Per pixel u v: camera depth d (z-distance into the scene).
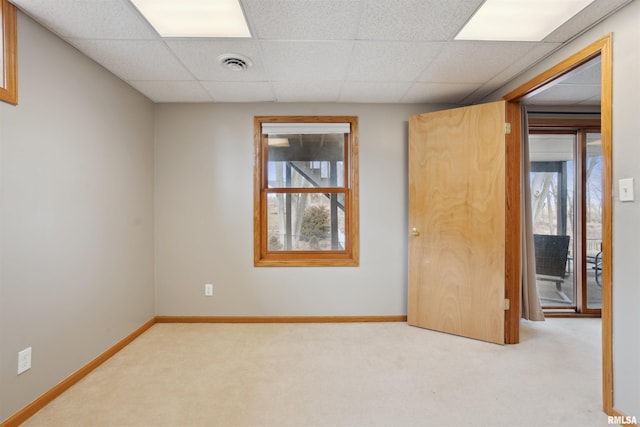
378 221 3.02
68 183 1.93
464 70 2.31
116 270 2.40
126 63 2.18
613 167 1.62
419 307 2.87
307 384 1.93
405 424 1.58
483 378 2.00
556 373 2.07
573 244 3.25
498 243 2.49
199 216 3.00
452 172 2.69
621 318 1.59
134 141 2.64
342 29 1.78
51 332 1.80
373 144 3.01
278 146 3.10
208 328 2.86
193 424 1.58
